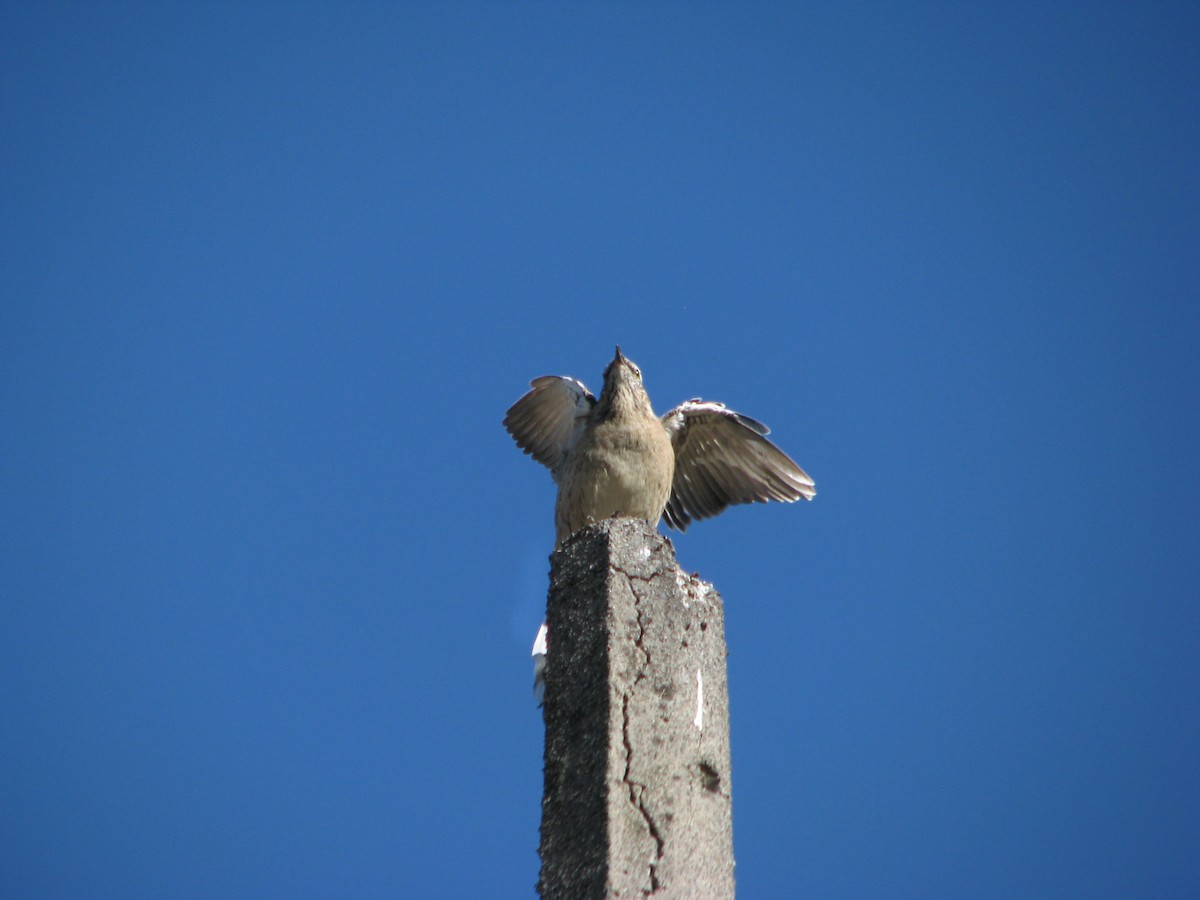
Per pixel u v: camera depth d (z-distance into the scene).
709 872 10.01
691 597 10.88
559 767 10.31
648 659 10.41
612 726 10.06
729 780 10.55
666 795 10.03
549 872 10.00
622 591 10.57
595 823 9.81
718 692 10.76
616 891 9.56
